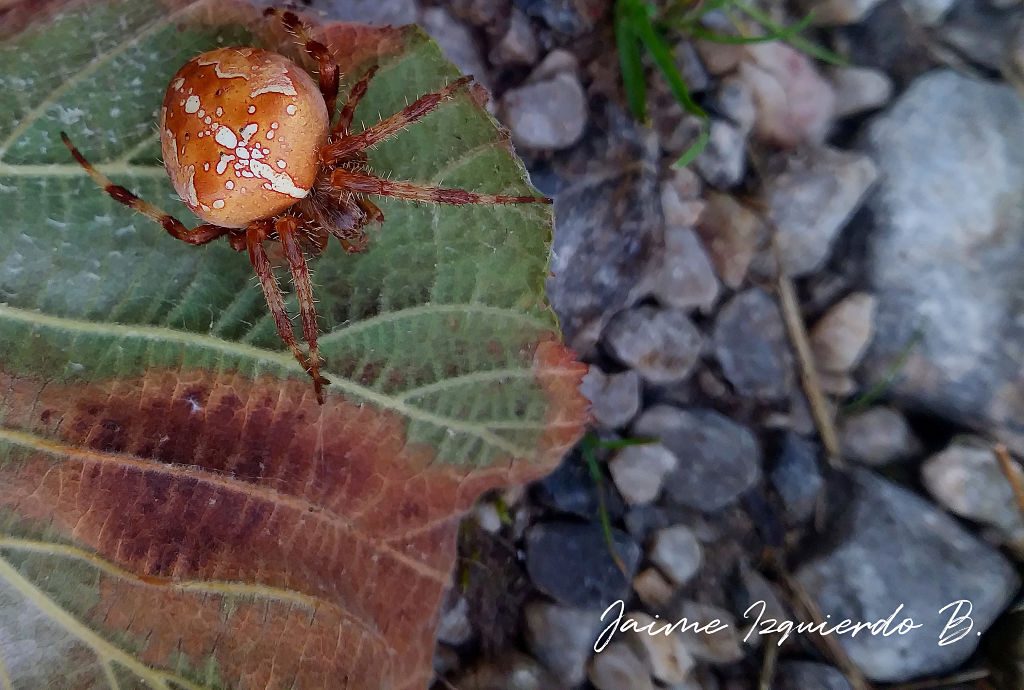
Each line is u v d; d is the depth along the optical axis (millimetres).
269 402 107
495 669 119
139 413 103
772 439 128
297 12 109
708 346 128
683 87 123
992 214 128
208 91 106
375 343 109
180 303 106
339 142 110
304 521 106
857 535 124
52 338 102
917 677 122
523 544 122
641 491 123
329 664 105
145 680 101
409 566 109
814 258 130
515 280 112
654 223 124
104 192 104
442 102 111
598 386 124
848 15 132
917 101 130
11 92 102
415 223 112
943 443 129
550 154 123
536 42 124
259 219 110
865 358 129
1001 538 125
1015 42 132
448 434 110
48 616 100
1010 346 127
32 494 101
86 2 104
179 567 103
